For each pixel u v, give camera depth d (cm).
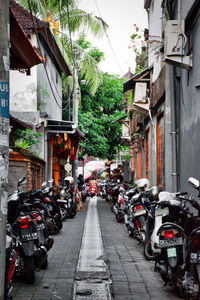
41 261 621
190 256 471
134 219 910
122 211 1388
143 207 892
